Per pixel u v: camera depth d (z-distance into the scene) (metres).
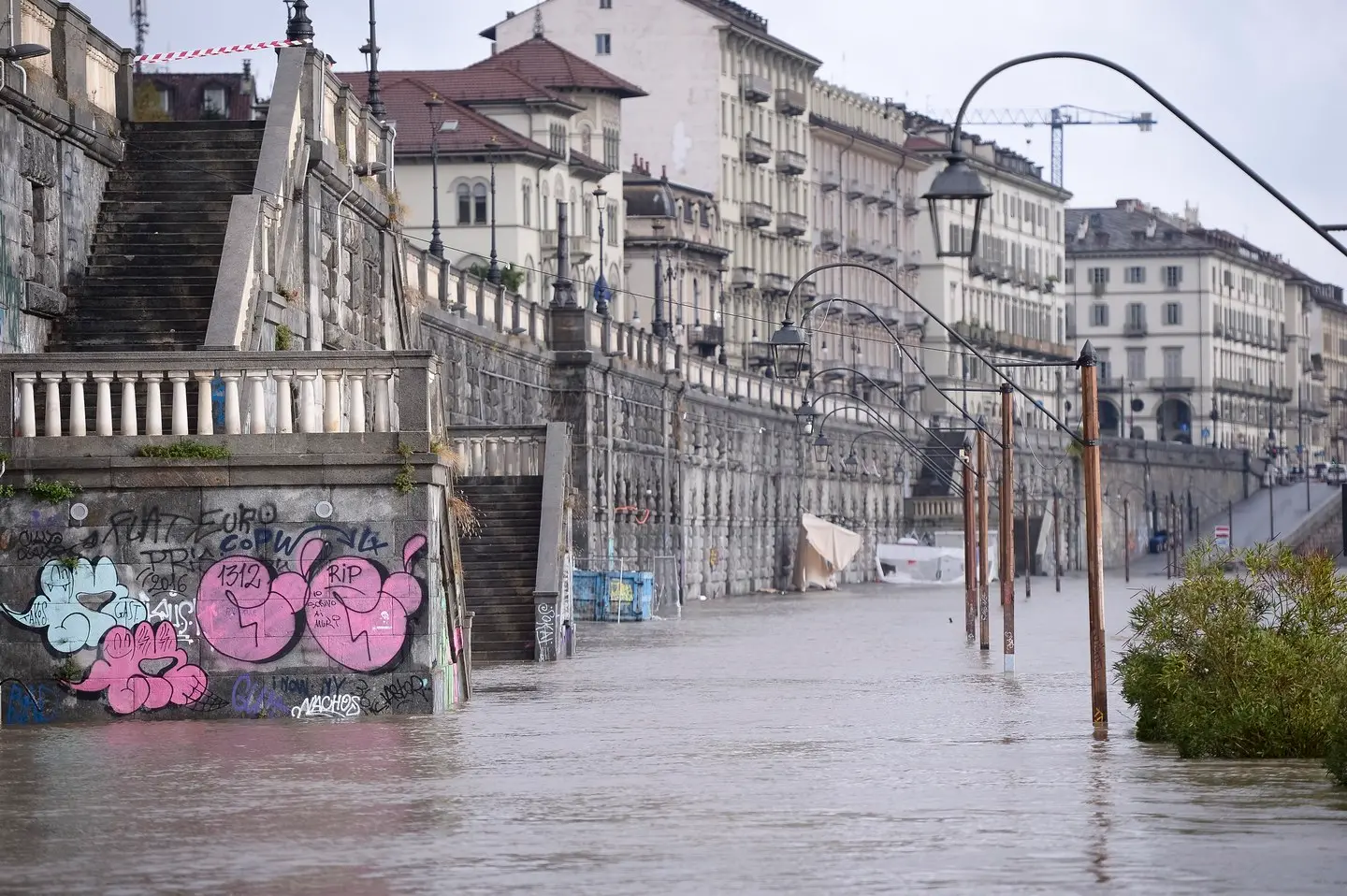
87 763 38.38
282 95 65.44
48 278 56.88
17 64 54.38
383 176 84.44
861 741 43.47
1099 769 37.56
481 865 27.17
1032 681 63.22
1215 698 40.12
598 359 132.12
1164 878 25.64
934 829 30.00
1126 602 149.75
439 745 41.75
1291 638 41.09
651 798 33.75
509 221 172.88
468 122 174.12
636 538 143.75
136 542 46.25
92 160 60.84
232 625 46.38
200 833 30.00
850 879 25.88
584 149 195.00
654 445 149.25
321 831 30.09
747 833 29.73
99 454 46.12
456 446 82.12
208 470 46.25
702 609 139.25
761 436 186.50
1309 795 33.38
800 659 75.88
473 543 77.88
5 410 46.22
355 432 46.59
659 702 54.50
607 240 196.75
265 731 44.03
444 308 104.69
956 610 134.75
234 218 59.69
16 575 46.06
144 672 46.25
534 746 41.97
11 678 46.03
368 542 46.69
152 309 58.50
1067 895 24.66
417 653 46.88
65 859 27.94
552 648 74.75
